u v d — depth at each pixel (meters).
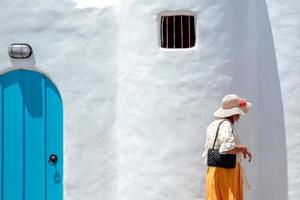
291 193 8.06
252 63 8.05
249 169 7.98
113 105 8.15
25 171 8.25
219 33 7.68
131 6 7.89
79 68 8.19
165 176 7.62
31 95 8.26
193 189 7.59
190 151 7.59
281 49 8.11
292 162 8.06
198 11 7.63
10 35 8.24
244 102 7.05
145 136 7.72
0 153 8.25
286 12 8.10
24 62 8.23
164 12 7.69
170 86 7.63
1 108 8.27
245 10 7.95
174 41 7.73
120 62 8.09
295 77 8.06
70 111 8.18
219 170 6.88
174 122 7.62
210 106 7.62
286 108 8.08
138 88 7.80
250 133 7.98
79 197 8.17
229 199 6.85
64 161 8.18
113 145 8.15
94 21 8.19
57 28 8.21
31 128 8.25
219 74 7.67
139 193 7.76
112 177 8.14
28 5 8.23
